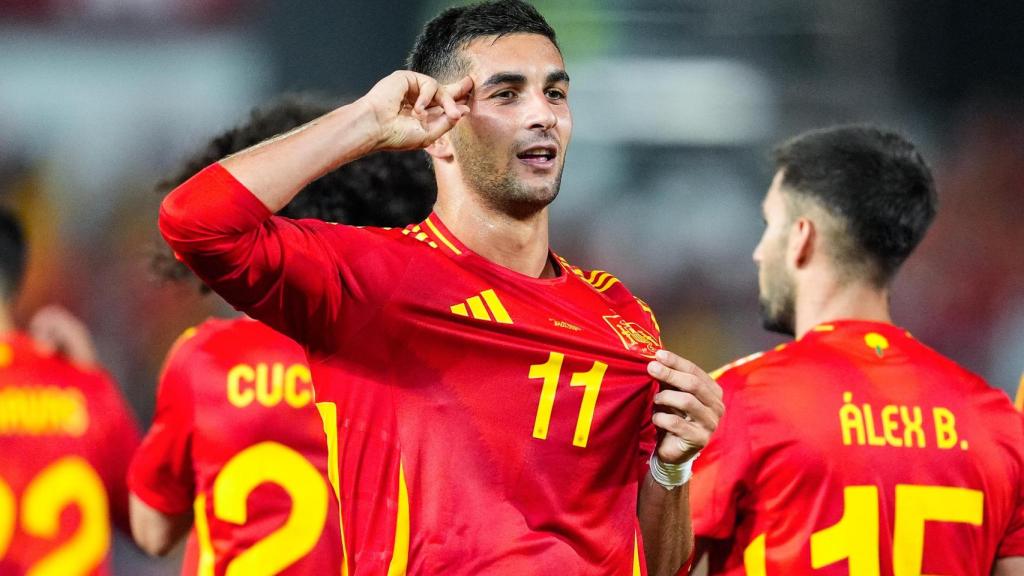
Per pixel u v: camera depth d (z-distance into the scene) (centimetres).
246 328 1242
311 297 850
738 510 1112
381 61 3806
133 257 3838
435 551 867
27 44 3872
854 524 1076
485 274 916
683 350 3688
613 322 950
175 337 3750
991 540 1120
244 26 3853
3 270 1437
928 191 1182
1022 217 3719
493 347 896
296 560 1196
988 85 3716
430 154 951
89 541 1355
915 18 3641
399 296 881
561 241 3716
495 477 881
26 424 1323
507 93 916
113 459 1380
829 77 3644
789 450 1084
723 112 3631
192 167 1396
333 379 888
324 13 3800
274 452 1207
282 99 1463
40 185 3881
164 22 3862
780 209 1200
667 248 3697
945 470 1095
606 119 3634
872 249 1162
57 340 1406
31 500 1318
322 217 1316
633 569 927
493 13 939
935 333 3756
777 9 3600
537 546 876
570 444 900
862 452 1083
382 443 880
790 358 1122
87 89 3891
